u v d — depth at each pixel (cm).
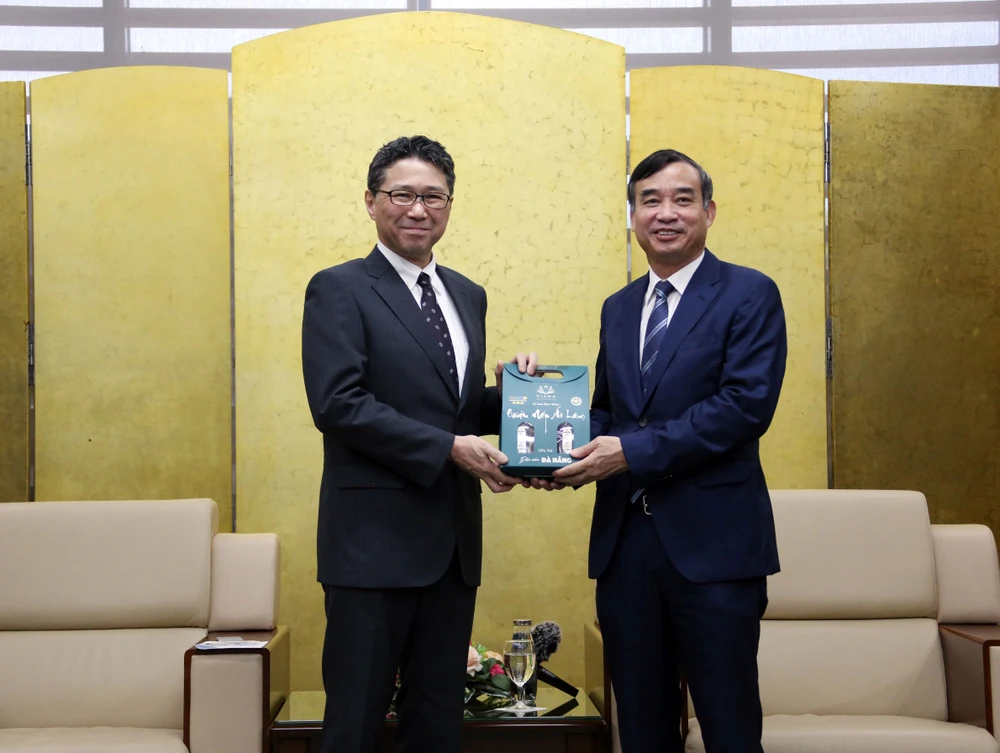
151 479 369
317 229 371
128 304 371
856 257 390
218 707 265
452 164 253
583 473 229
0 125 371
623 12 432
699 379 232
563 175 378
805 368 385
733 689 223
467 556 244
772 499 312
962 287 396
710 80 385
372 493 236
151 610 301
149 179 373
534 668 303
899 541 308
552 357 375
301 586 365
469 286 267
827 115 392
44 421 368
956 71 436
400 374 239
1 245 370
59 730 278
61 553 302
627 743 231
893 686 295
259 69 372
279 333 368
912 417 391
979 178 399
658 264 244
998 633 287
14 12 421
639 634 232
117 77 374
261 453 366
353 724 229
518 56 378
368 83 374
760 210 385
